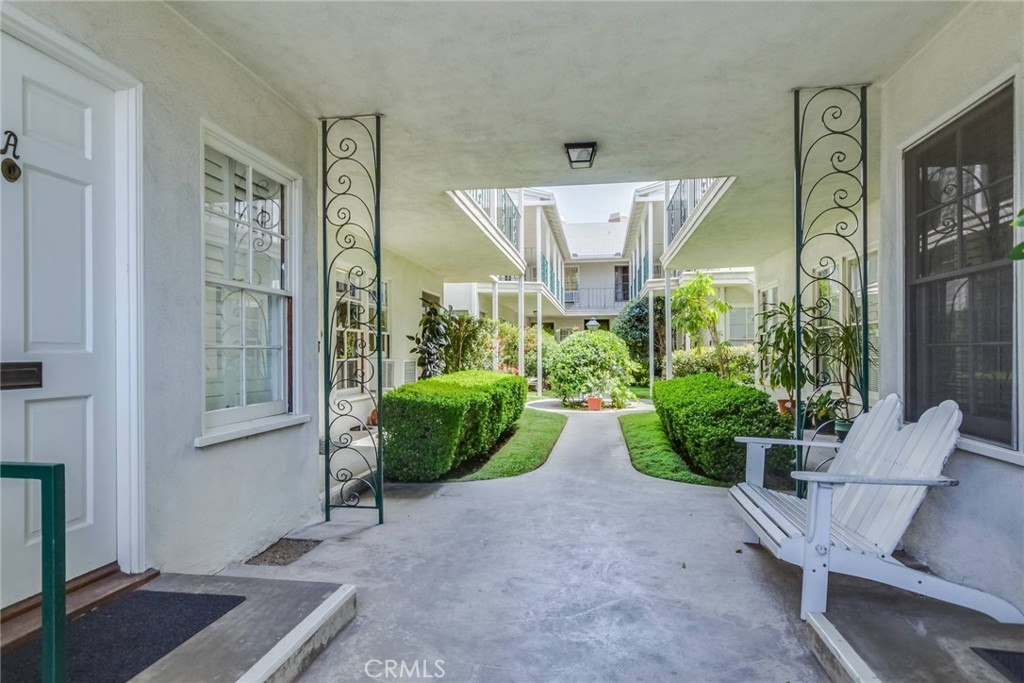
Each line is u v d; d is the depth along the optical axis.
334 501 4.23
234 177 3.06
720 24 2.65
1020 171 2.22
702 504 4.13
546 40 2.78
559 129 3.84
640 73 3.11
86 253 2.14
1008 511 2.26
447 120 3.70
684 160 4.43
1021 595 2.20
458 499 4.32
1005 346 2.33
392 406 4.85
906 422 3.02
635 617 2.37
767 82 3.23
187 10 2.50
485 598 2.56
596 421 9.42
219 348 2.94
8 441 1.86
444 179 4.81
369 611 2.43
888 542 2.28
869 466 2.81
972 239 2.55
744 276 12.31
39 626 1.82
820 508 2.18
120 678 1.65
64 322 2.06
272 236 3.42
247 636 1.92
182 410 2.53
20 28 1.86
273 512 3.24
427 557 3.07
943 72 2.71
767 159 4.41
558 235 18.52
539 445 6.73
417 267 8.93
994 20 2.37
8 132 1.86
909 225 3.04
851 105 3.52
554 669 1.99
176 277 2.50
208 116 2.73
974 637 2.02
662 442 6.62
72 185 2.09
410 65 3.02
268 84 3.21
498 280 13.59
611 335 11.98
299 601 2.19
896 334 3.13
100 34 2.13
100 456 2.20
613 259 22.94
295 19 2.58
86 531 2.14
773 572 2.84
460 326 9.98
